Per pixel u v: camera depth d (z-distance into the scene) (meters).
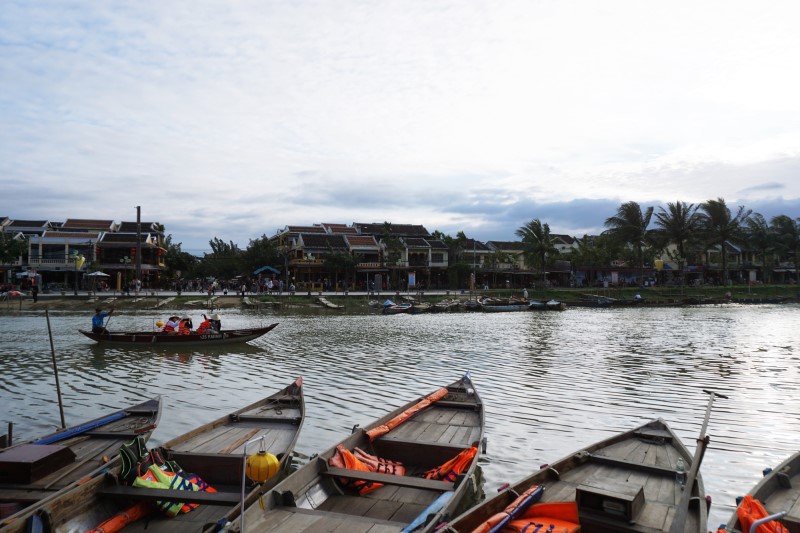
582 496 6.76
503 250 85.31
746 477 9.74
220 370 19.55
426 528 6.32
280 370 19.52
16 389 16.39
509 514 6.66
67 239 60.06
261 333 25.78
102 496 7.19
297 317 42.00
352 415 13.42
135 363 21.02
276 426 10.46
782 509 7.12
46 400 15.06
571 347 25.66
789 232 81.56
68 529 6.57
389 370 19.47
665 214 72.31
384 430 10.09
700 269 86.81
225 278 81.69
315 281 67.25
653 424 10.23
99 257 60.69
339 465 8.31
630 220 71.69
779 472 7.81
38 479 7.79
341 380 17.66
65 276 59.44
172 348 24.61
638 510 6.84
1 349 24.41
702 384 17.17
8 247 56.81
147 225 67.31
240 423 10.66
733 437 11.87
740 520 6.52
